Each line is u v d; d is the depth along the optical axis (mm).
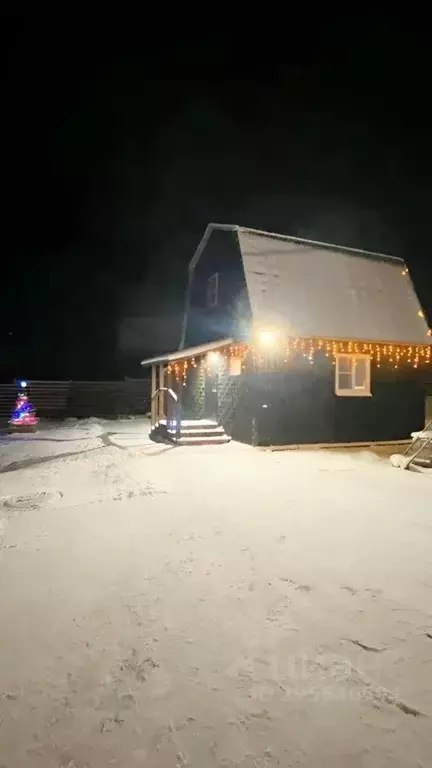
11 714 2936
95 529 6254
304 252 15586
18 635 3793
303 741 2727
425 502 7676
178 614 4109
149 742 2721
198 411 17625
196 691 3135
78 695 3102
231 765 2562
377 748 2682
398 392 15141
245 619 4035
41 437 16109
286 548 5621
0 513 7000
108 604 4281
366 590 4586
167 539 5887
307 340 13703
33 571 4969
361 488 8633
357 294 15406
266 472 10016
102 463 10633
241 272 14305
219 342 13711
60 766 2557
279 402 13438
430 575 4938
